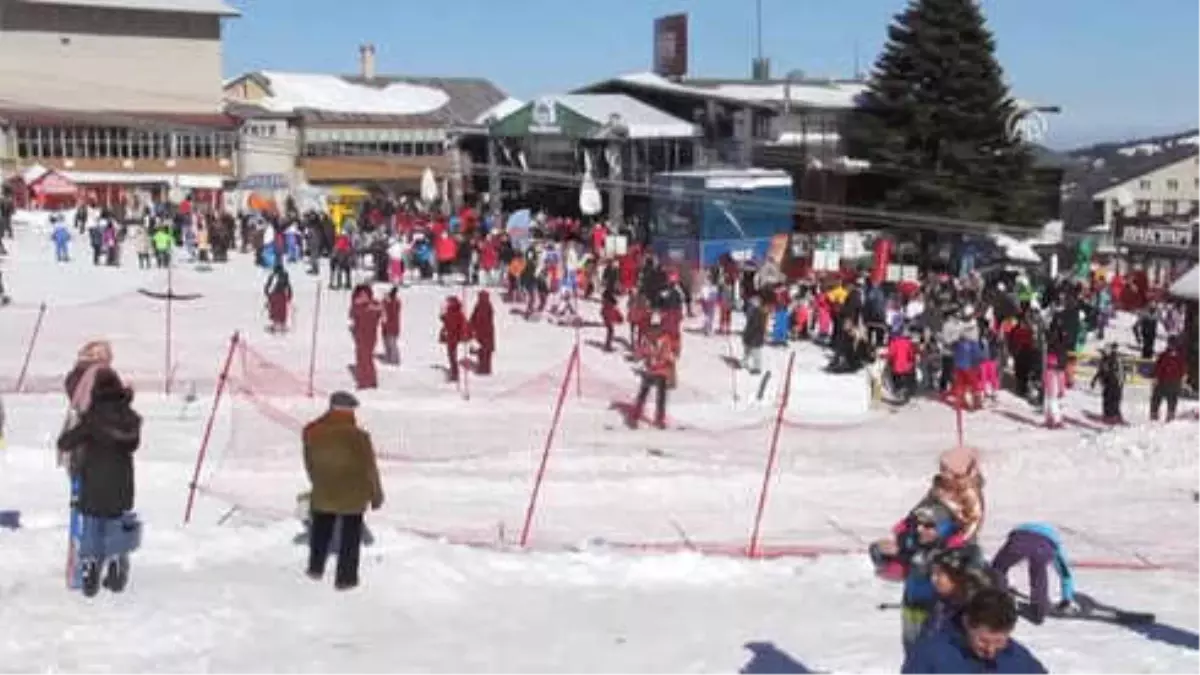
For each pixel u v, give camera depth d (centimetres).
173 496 1675
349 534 1192
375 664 1017
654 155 6238
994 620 580
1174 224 4497
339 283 4034
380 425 2258
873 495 1875
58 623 1068
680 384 2809
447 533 1550
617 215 5931
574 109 6156
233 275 4291
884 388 2867
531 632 1115
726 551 1503
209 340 3141
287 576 1234
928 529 811
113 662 995
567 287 3703
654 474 1942
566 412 2445
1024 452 2228
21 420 2119
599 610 1191
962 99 6125
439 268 4228
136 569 1244
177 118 8019
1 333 3127
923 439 2398
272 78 9300
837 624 1152
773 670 1009
